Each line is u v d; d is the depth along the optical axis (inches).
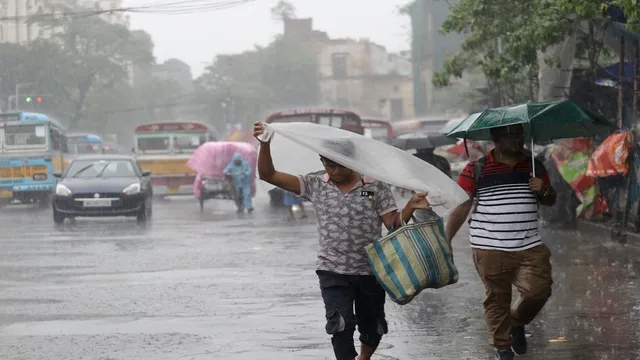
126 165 1087.6
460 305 445.1
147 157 1663.4
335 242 281.3
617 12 642.2
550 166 854.5
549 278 311.4
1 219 1159.6
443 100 2844.5
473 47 877.2
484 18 830.5
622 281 507.5
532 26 730.2
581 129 344.2
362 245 281.3
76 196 1013.8
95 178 1058.1
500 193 311.3
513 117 309.0
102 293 502.9
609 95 817.5
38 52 3430.1
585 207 774.5
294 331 389.7
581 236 757.9
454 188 283.3
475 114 330.3
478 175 315.6
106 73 3676.2
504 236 310.0
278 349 354.9
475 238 315.9
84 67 3602.4
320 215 284.4
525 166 314.0
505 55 836.0
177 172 1665.8
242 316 427.2
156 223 1029.8
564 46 822.5
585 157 772.6
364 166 277.3
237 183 1198.3
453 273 279.1
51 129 1457.9
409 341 364.5
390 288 273.4
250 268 602.9
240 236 841.5
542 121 318.7
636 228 698.2
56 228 973.8
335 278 281.9
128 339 377.7
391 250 274.5
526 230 310.3
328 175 287.4
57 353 354.6
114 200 1017.5
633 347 346.3
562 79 848.3
